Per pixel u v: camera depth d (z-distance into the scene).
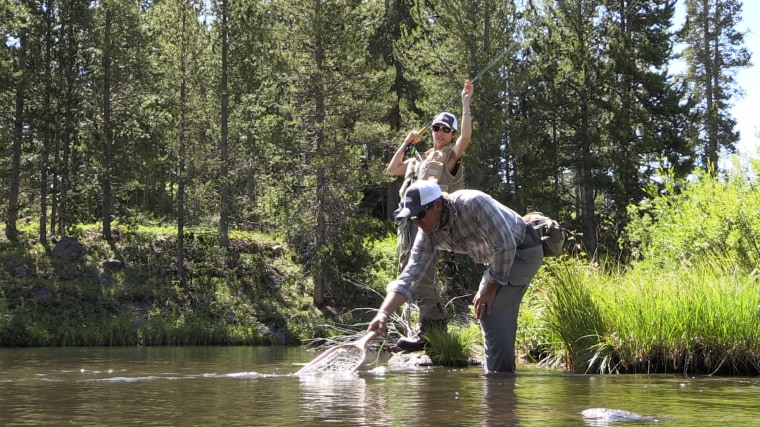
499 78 24.48
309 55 22.95
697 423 2.76
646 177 27.00
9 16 22.56
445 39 25.12
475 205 4.54
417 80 25.86
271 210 23.66
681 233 8.12
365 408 3.21
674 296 5.72
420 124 24.56
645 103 27.52
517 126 25.11
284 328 21.36
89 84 24.83
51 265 22.38
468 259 19.73
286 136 22.88
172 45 24.66
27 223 26.50
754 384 4.38
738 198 8.08
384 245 26.52
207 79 24.98
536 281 6.86
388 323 7.79
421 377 4.90
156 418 2.93
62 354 10.40
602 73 26.53
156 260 23.98
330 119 22.73
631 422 2.79
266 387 4.17
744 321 5.31
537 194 25.03
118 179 23.83
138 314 20.97
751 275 6.17
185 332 19.45
